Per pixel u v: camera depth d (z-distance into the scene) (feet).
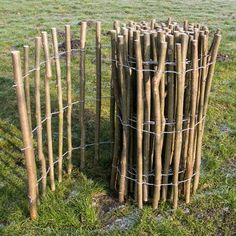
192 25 16.39
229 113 25.57
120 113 16.02
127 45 14.65
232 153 20.66
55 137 21.58
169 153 15.62
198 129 16.14
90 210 15.76
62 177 18.15
